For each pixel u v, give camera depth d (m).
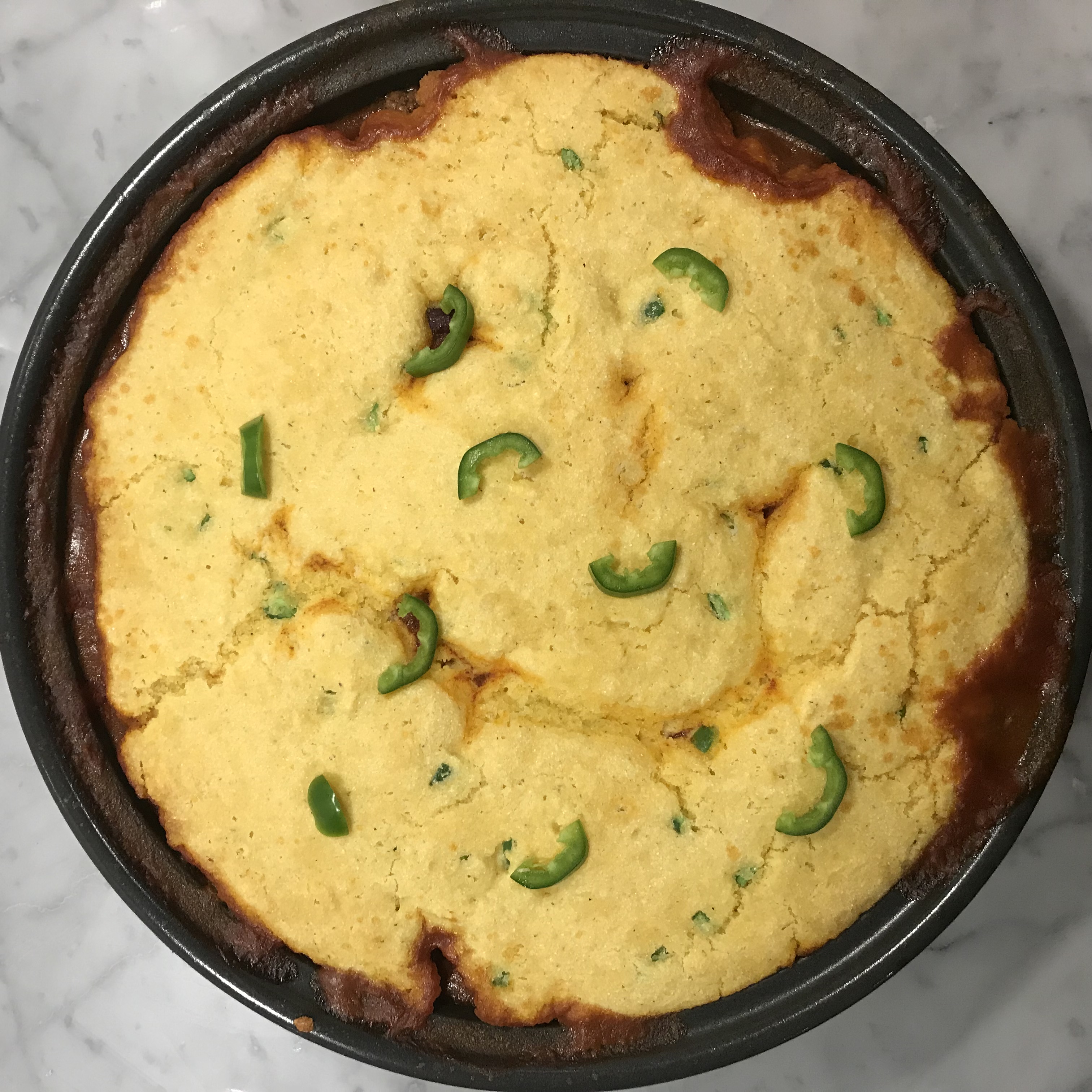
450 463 0.32
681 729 0.32
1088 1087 0.39
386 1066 0.32
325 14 0.40
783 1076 0.39
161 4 0.40
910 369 0.33
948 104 0.40
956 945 0.39
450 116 0.33
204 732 0.33
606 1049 0.32
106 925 0.40
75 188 0.40
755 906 0.32
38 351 0.33
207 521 0.33
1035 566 0.33
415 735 0.32
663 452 0.32
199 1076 0.40
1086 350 0.40
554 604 0.32
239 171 0.33
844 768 0.32
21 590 0.33
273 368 0.33
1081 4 0.40
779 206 0.33
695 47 0.33
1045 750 0.33
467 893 0.32
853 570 0.32
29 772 0.40
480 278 0.33
